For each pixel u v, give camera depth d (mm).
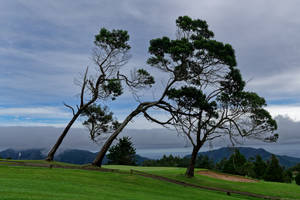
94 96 31875
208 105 29359
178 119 30375
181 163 113438
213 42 27016
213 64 28766
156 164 118625
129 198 13383
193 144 31453
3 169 19250
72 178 18406
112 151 68562
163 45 28812
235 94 29156
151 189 19234
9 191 10922
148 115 31109
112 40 31375
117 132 29422
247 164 67125
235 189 27344
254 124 29906
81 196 11938
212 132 30672
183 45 27438
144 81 32250
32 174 18125
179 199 16250
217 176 37250
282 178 69312
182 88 29922
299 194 27469
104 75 32469
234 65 27766
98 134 38031
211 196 20172
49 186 13930
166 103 30844
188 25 29172
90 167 25203
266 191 28109
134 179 22484
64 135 30484
